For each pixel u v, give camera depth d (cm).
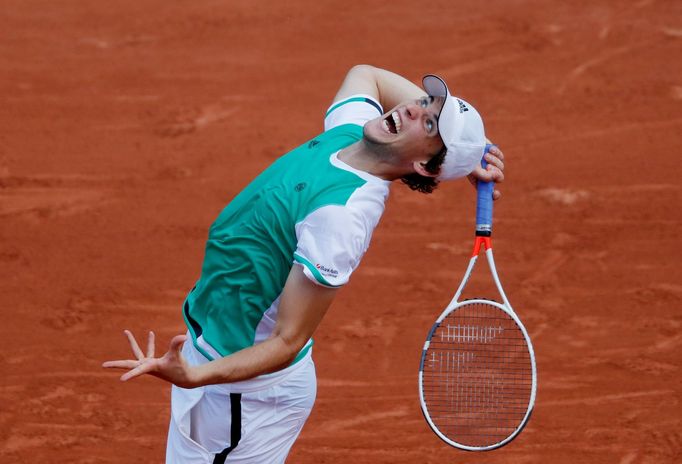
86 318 2983
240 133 3959
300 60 4444
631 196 3591
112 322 2969
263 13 4778
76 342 2878
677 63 4400
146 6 4838
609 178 3688
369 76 1959
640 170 3734
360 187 1562
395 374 2727
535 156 3816
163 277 3180
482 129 1641
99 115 4069
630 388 2683
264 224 1591
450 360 2752
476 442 2481
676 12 4747
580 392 2659
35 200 3559
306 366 1789
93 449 2464
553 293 3086
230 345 1672
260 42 4569
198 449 1786
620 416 2577
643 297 3075
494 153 1880
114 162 3781
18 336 2897
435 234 3391
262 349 1530
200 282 1728
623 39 4559
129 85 4275
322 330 2912
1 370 2748
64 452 2452
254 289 1619
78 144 3884
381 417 2570
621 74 4328
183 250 3319
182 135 3947
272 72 4359
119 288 3122
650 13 4741
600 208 3525
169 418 2578
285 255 1584
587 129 3984
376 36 4616
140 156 3819
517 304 3025
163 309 3034
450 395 2642
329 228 1518
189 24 4694
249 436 1769
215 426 1758
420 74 4347
